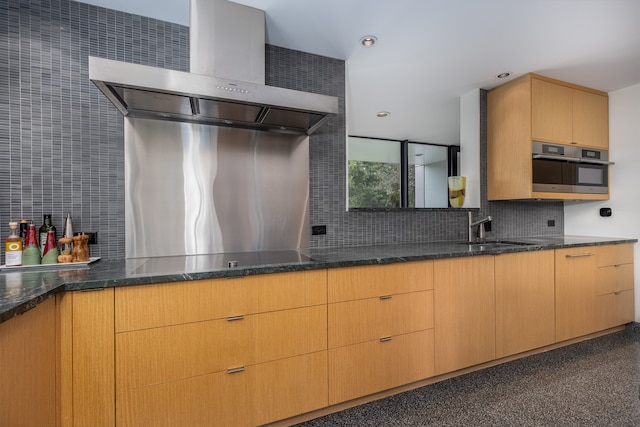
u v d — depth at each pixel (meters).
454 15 1.80
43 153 1.60
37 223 1.58
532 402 1.67
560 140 2.64
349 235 2.31
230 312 1.36
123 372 1.19
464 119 2.94
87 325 1.16
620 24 1.88
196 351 1.30
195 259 1.73
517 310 2.12
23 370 0.91
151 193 1.80
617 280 2.64
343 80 2.32
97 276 1.23
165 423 1.25
